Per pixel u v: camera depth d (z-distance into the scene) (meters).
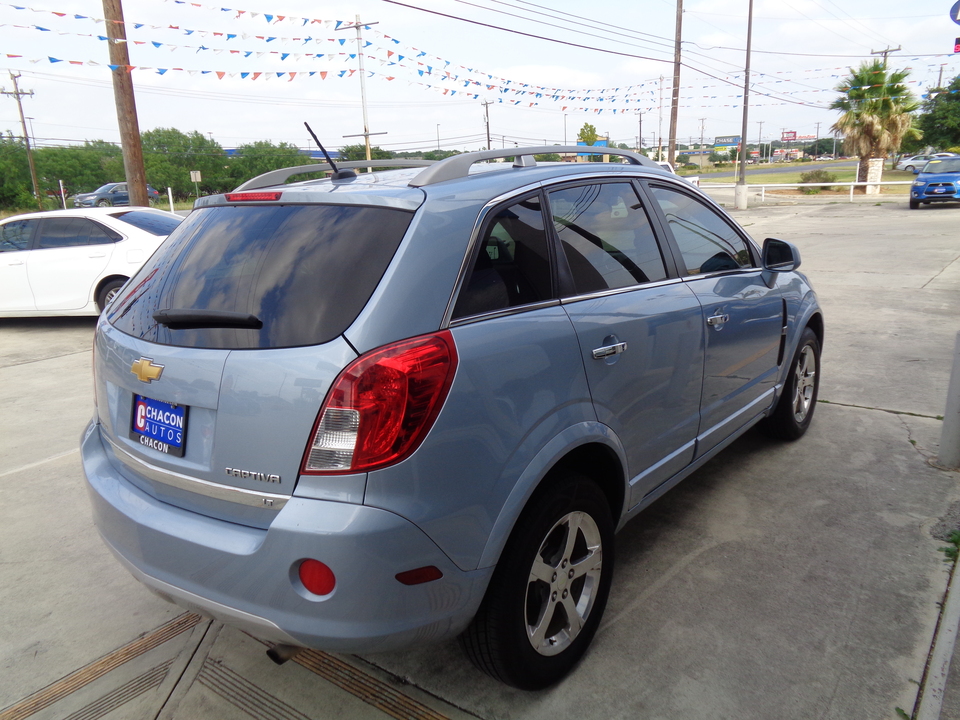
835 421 4.79
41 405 5.87
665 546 3.33
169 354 2.12
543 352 2.23
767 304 3.70
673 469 3.05
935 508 3.56
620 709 2.35
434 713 2.38
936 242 13.80
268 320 2.00
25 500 4.10
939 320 7.49
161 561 2.12
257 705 2.45
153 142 58.91
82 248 8.59
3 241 8.91
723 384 3.33
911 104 30.12
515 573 2.15
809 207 24.78
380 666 2.62
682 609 2.85
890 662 2.49
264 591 1.92
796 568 3.10
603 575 2.58
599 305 2.52
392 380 1.84
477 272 2.14
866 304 8.48
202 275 2.26
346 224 2.12
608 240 2.73
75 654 2.76
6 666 2.71
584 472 2.65
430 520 1.90
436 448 1.90
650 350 2.71
